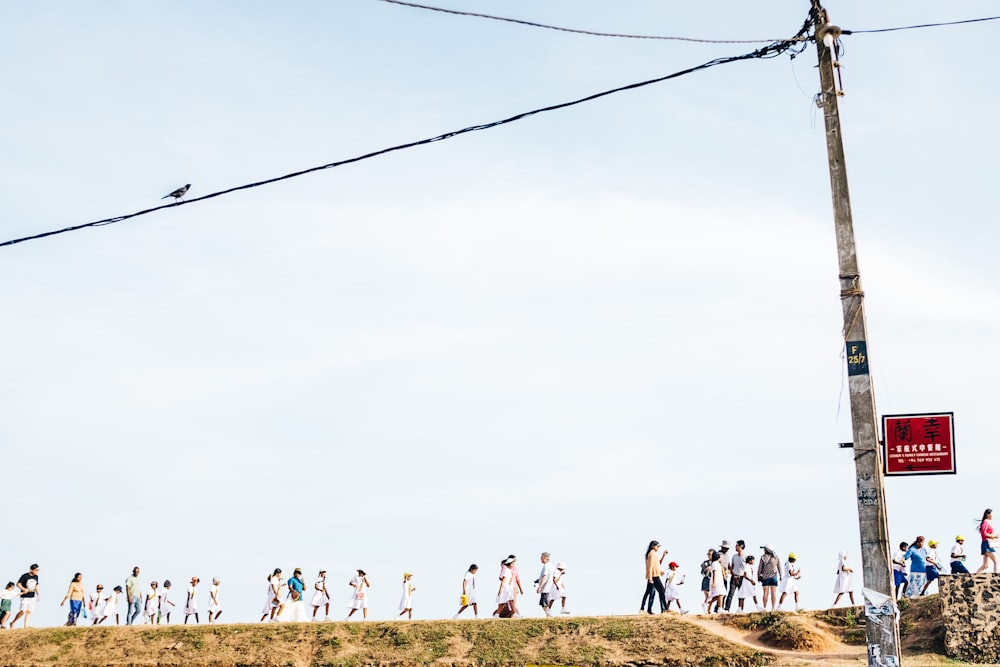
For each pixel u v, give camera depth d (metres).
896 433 17.03
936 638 28.09
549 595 33.00
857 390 15.88
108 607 38.19
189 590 38.19
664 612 31.88
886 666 14.86
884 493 15.44
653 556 32.44
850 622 30.39
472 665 29.77
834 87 17.14
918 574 31.05
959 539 30.55
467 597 33.56
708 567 33.44
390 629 32.19
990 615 27.09
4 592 35.16
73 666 31.55
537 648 30.12
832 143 16.94
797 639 29.05
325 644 31.66
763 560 31.95
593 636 30.33
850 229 16.53
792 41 17.70
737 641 29.52
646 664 28.61
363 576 35.66
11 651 32.59
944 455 16.77
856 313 16.17
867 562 15.29
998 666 25.89
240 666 30.91
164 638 32.81
